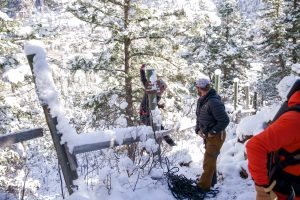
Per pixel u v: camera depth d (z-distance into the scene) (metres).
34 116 10.44
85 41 10.66
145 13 10.30
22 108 9.91
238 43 24.73
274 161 2.48
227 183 5.69
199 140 8.70
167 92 10.49
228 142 7.00
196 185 5.35
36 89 4.52
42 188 6.99
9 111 9.60
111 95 10.58
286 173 2.43
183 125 6.95
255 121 6.46
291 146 2.38
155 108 6.07
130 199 4.68
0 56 9.25
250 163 2.37
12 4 10.80
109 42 10.39
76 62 10.24
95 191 4.72
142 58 10.95
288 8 24.27
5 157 8.16
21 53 9.50
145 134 5.38
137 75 10.75
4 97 9.69
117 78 10.88
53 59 10.28
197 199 5.05
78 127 9.46
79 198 4.40
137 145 5.59
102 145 4.86
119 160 5.41
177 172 5.81
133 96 10.95
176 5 10.21
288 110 2.38
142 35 10.16
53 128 4.54
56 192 6.79
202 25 10.15
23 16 10.59
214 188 5.49
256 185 2.42
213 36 23.42
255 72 28.30
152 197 4.81
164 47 10.42
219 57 23.48
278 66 24.98
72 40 10.65
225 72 24.28
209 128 5.32
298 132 2.28
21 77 8.95
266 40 24.62
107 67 10.48
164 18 10.27
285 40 24.03
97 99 10.51
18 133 4.30
